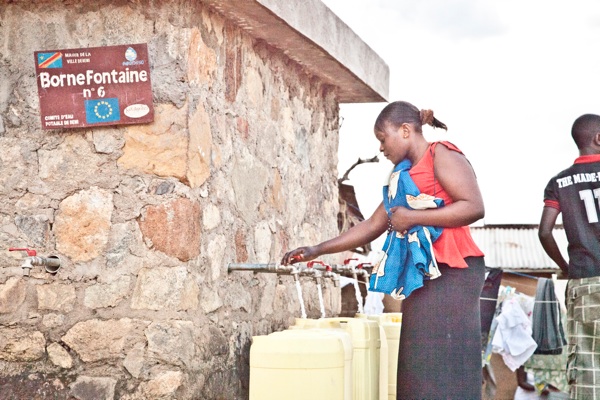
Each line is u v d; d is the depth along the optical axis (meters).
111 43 3.99
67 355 3.95
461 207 3.57
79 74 3.96
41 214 4.02
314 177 6.08
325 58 5.48
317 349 3.78
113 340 3.90
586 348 4.50
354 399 4.21
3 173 4.07
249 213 4.74
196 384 3.94
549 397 9.05
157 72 3.96
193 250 3.97
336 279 4.81
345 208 8.98
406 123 3.79
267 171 5.06
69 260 3.98
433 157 3.70
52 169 4.03
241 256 4.59
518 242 16.62
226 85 4.46
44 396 3.95
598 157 4.67
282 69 5.38
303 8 4.85
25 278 4.01
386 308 9.30
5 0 4.09
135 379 3.87
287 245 5.41
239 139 4.62
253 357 3.86
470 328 3.67
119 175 3.97
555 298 8.58
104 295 3.93
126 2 3.99
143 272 3.91
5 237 4.05
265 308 4.93
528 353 8.33
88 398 3.90
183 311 3.90
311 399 3.77
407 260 3.69
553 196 4.78
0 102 4.10
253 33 4.80
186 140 3.93
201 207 4.09
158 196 3.92
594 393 4.43
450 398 3.63
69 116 3.97
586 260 4.55
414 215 3.60
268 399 3.80
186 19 4.00
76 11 4.04
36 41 4.08
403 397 3.72
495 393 9.25
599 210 4.57
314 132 6.08
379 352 4.45
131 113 3.93
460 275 3.65
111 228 3.95
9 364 4.00
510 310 8.39
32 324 3.99
